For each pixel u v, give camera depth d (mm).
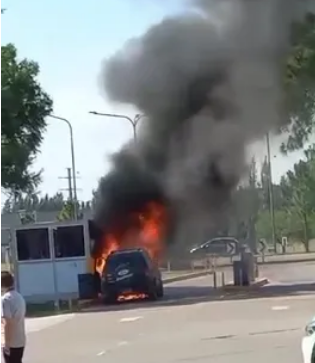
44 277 29125
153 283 28375
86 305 27984
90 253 29375
